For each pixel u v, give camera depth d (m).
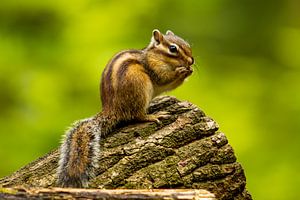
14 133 18.33
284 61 24.33
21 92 19.36
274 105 21.66
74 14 22.06
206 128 9.30
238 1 26.72
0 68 19.75
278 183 18.75
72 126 9.46
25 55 20.62
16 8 22.06
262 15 26.80
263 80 22.31
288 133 20.72
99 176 8.82
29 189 7.70
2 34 21.56
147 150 9.02
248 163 19.25
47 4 21.95
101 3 22.25
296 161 19.61
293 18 27.25
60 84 19.50
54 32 21.89
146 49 10.68
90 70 19.75
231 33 25.89
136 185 8.77
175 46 10.73
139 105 9.85
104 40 20.94
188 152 9.08
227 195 9.04
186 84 20.39
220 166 9.11
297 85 22.48
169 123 9.40
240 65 22.97
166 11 24.08
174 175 8.88
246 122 19.89
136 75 10.00
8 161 17.70
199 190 7.79
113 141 9.21
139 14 22.47
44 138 18.25
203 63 22.31
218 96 20.62
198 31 24.75
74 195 7.64
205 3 24.80
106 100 9.91
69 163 8.95
